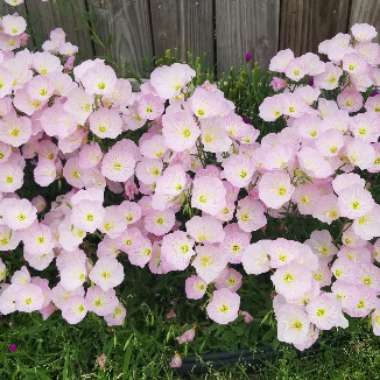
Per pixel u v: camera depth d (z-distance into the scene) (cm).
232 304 85
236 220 93
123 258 95
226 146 85
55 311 94
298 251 80
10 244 92
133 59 129
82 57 129
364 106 103
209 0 120
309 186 86
